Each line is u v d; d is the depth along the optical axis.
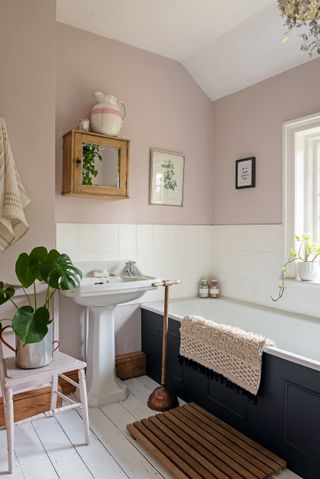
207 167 3.16
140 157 2.75
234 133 2.98
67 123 2.41
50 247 2.10
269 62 2.58
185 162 3.01
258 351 1.75
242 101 2.90
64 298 2.39
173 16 2.34
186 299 2.95
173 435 1.85
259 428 1.78
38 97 2.06
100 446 1.82
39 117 2.07
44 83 2.08
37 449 1.79
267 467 1.60
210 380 2.08
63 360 1.83
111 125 2.36
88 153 2.30
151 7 2.25
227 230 3.06
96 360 2.28
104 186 2.36
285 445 1.65
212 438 1.83
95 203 2.54
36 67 2.05
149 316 2.66
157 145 2.84
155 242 2.85
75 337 2.44
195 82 3.07
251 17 2.33
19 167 2.00
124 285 2.11
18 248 2.00
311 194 2.60
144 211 2.78
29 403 2.06
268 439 1.74
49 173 2.10
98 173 2.34
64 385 2.30
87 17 2.35
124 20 2.38
